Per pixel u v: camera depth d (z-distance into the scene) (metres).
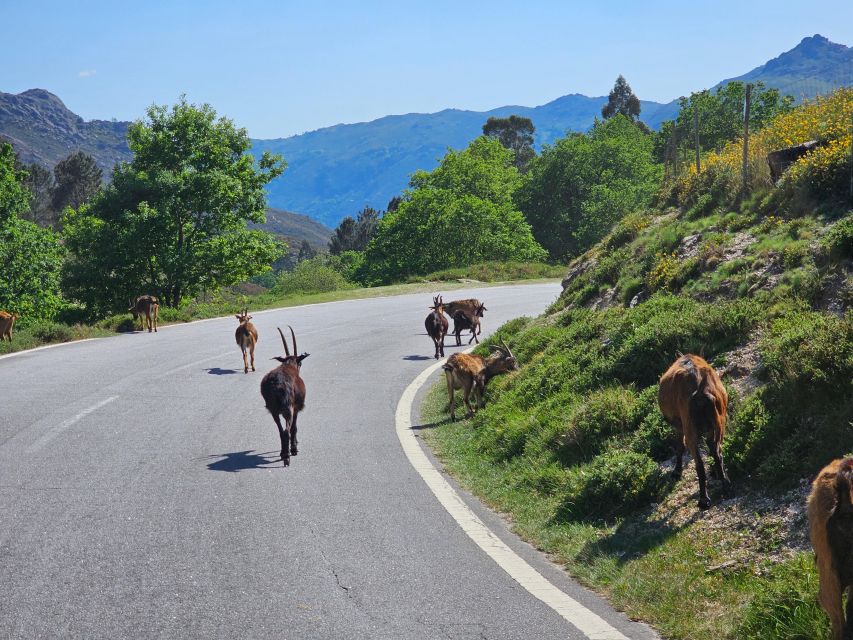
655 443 8.70
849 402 6.93
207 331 26.55
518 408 11.99
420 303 36.22
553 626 5.40
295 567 6.55
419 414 13.90
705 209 16.84
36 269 36.59
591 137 83.81
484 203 70.88
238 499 8.55
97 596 5.89
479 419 12.45
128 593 5.96
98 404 13.86
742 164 16.92
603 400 9.90
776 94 69.06
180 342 23.47
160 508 8.17
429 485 9.31
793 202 13.52
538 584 6.25
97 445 10.93
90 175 109.31
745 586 5.69
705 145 69.00
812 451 6.79
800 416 7.36
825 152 13.72
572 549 7.04
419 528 7.68
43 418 12.63
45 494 8.59
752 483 7.07
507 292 40.25
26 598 5.84
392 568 6.55
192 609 5.67
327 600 5.85
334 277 68.44
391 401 15.00
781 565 5.72
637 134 84.88
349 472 9.84
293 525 7.69
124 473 9.53
